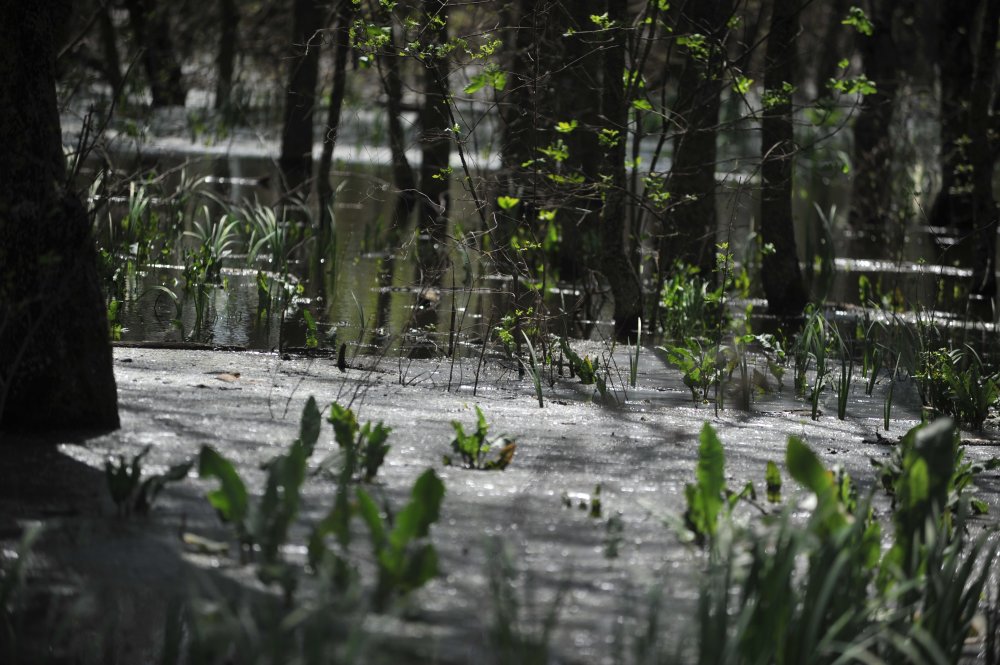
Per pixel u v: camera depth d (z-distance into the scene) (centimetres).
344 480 601
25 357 758
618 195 1470
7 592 477
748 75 1670
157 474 659
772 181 1692
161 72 3453
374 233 2230
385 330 1377
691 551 605
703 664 448
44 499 630
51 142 779
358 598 512
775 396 1117
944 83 2630
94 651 473
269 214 1816
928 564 530
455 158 2977
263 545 534
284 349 1181
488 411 945
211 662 463
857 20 1403
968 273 2183
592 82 1556
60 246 765
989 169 1978
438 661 468
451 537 607
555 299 1680
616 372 1188
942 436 572
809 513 686
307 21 2702
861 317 1628
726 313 1574
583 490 709
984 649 543
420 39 1356
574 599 536
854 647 457
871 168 2836
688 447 843
